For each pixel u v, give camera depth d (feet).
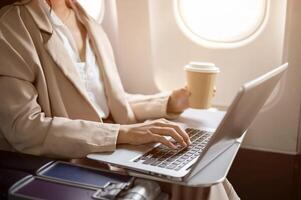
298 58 5.28
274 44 5.44
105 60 4.79
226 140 3.28
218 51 5.68
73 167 3.27
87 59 4.61
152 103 4.86
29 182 2.99
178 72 5.93
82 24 4.84
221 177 3.03
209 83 4.67
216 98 5.86
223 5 5.54
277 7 5.27
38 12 4.17
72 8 4.83
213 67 4.67
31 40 3.97
